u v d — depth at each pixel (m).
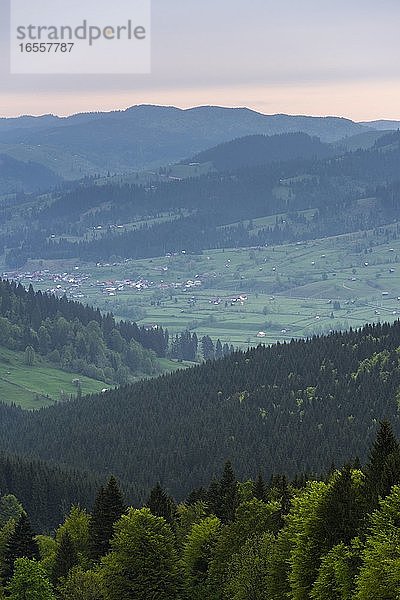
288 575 140.00
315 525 140.38
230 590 152.38
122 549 173.12
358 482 151.12
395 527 121.00
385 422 154.00
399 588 110.12
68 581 172.62
